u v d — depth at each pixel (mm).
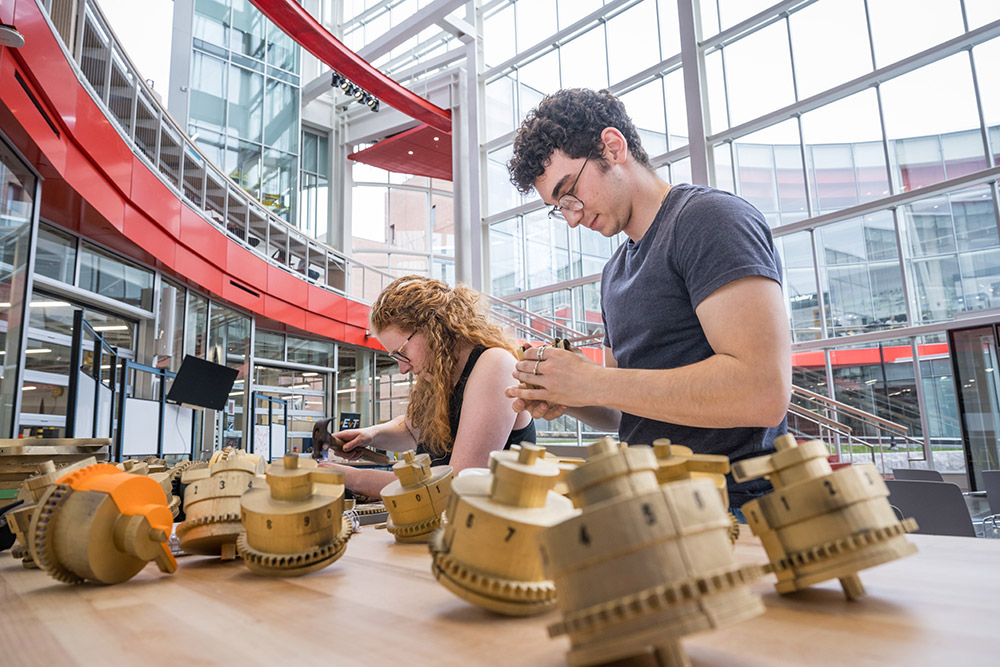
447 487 577
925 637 248
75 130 5379
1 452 698
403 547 558
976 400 6711
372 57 11586
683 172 9125
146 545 413
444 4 10531
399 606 338
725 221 893
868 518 295
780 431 1053
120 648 266
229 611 333
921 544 486
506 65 11359
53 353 5918
